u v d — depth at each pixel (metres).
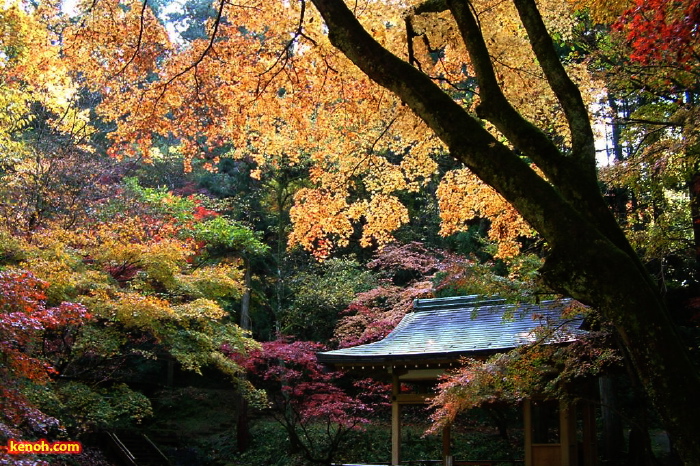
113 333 9.07
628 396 14.34
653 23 5.80
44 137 13.17
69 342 8.81
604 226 3.20
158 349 16.56
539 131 3.50
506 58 6.25
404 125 6.49
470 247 17.05
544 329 6.49
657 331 2.74
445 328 10.10
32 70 9.56
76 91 13.30
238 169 20.02
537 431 13.28
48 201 11.42
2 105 10.38
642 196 8.59
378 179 7.10
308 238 6.76
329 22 3.72
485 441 14.36
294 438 14.48
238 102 6.45
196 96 6.39
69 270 8.54
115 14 6.15
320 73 6.43
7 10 8.57
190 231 14.59
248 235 15.88
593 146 3.41
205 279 10.52
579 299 2.95
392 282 17.88
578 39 9.72
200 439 17.08
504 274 15.55
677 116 6.55
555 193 3.10
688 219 8.41
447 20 5.88
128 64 6.21
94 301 8.50
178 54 6.34
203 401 19.20
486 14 6.20
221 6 5.89
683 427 2.64
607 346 6.68
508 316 6.68
